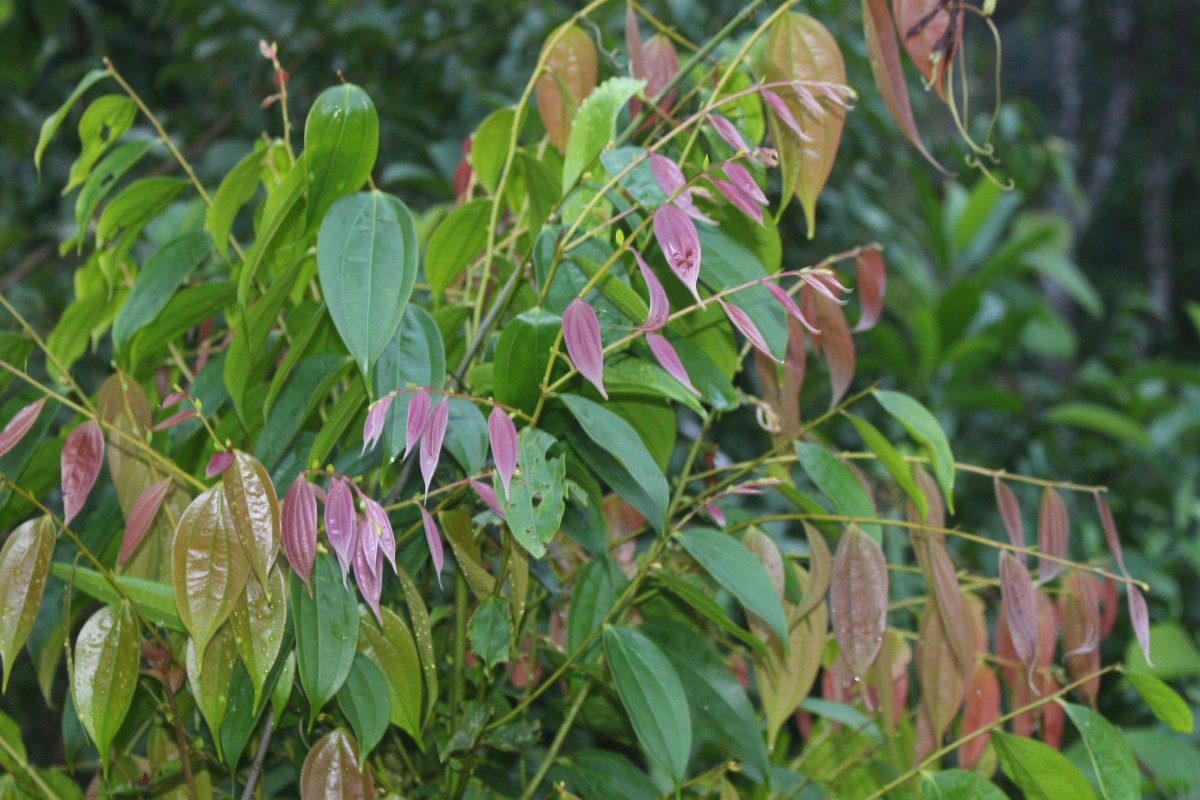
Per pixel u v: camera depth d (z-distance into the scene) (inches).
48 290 131.6
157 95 155.3
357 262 62.8
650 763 84.7
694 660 70.2
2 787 69.5
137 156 71.1
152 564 70.2
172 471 67.6
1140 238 421.4
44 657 72.7
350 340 61.9
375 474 70.9
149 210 72.3
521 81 140.1
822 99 68.6
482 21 146.1
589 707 71.8
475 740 67.2
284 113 69.7
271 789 75.2
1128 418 167.5
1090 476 175.5
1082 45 401.1
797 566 74.5
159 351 74.5
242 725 64.7
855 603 68.9
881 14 67.7
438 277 72.1
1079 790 68.7
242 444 71.1
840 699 76.6
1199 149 392.5
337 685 62.6
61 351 76.2
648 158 64.5
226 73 148.6
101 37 151.2
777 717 71.5
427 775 71.9
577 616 70.0
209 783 68.1
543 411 67.1
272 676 64.0
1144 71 390.3
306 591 63.2
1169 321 388.2
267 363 71.2
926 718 72.9
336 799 64.2
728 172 62.9
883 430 156.6
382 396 63.7
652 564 70.1
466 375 67.5
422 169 118.6
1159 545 160.2
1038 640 71.1
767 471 73.4
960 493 155.5
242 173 69.2
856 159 146.3
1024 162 168.6
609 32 120.6
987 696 73.0
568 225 67.8
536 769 73.4
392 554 60.6
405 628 65.8
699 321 70.5
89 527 71.5
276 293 66.3
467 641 70.8
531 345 63.9
